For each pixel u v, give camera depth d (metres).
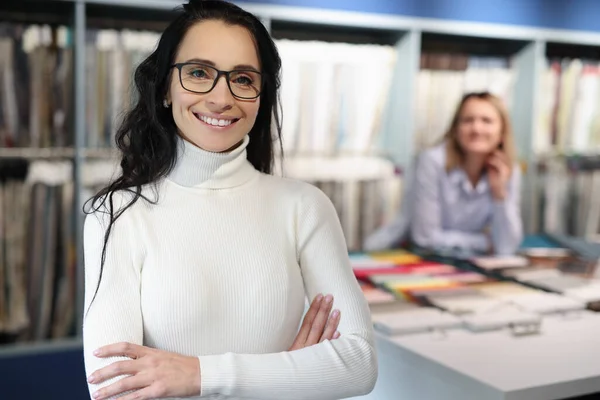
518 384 1.51
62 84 3.11
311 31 3.67
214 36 1.39
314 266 1.50
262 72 1.49
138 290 1.37
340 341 1.42
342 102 3.59
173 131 1.49
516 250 3.59
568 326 1.96
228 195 1.47
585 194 4.14
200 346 1.37
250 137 1.62
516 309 2.04
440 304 2.07
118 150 1.56
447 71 3.87
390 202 3.71
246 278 1.40
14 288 3.11
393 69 3.68
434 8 3.69
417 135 3.82
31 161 3.14
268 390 1.31
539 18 3.92
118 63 3.17
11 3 3.01
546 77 3.98
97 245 1.40
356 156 3.67
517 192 3.62
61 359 3.12
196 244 1.40
